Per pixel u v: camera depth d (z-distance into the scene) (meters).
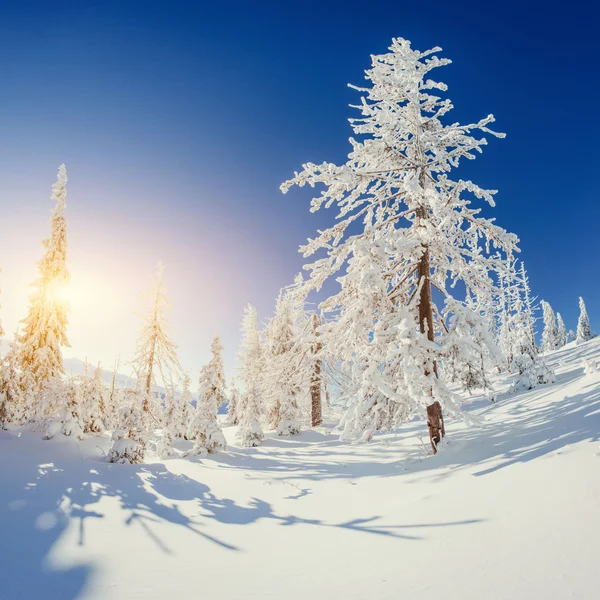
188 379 25.00
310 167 10.13
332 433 20.38
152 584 3.94
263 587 3.78
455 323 9.40
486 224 10.85
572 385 12.54
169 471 11.41
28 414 17.70
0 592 3.75
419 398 8.08
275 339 24.27
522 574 3.22
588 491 4.31
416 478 7.76
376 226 10.90
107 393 21.41
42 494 7.58
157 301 23.00
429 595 3.19
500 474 6.01
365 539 4.88
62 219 21.72
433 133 11.24
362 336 9.70
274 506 7.30
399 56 11.01
